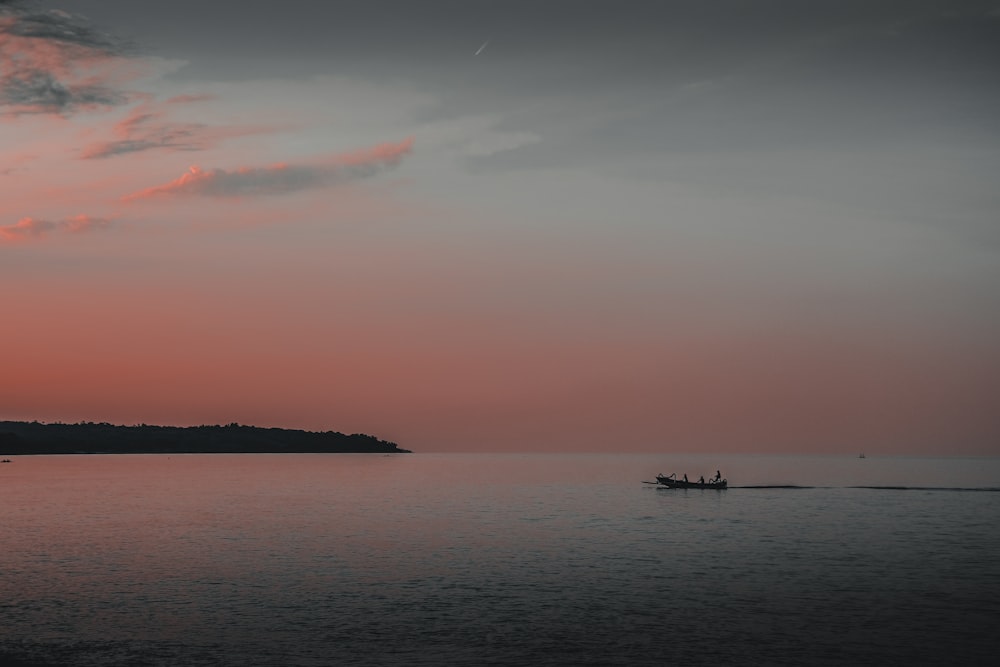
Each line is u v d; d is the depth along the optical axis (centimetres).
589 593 4959
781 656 3700
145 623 4203
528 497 13675
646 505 11825
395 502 12375
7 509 10719
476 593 4953
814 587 5175
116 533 7962
